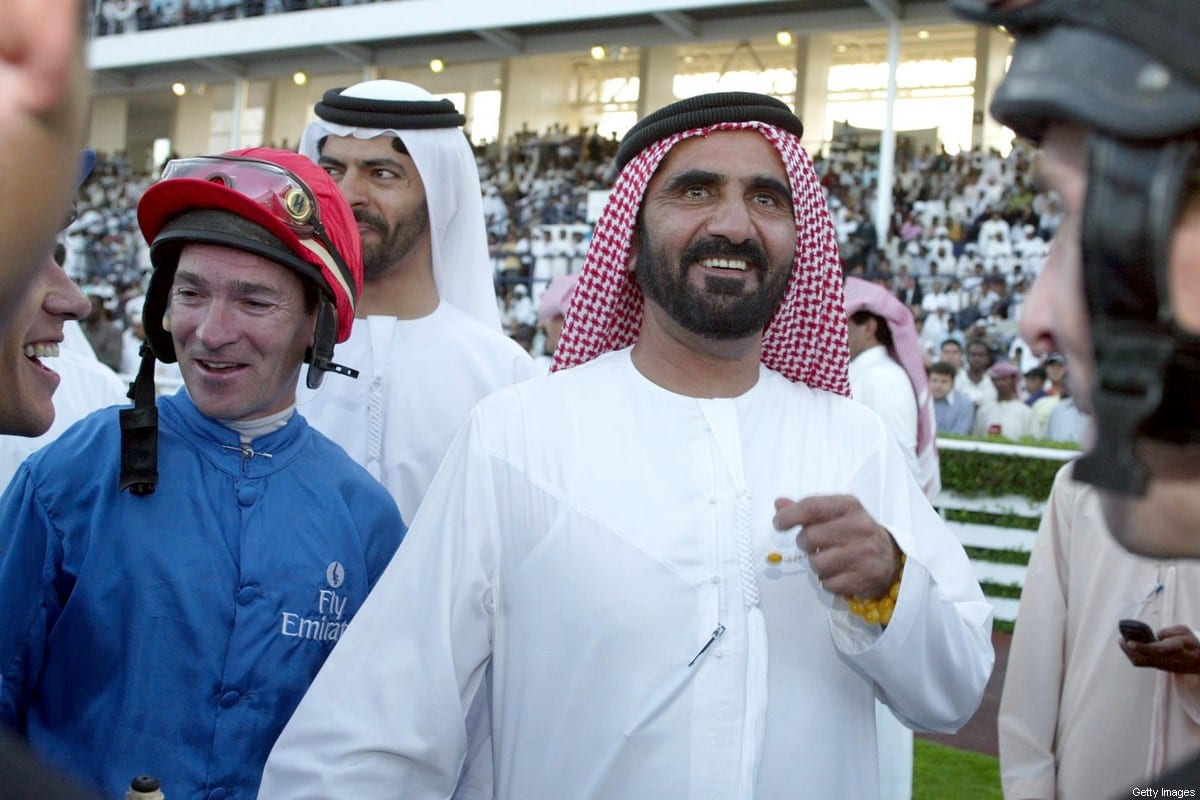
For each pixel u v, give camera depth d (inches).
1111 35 26.6
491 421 77.6
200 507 75.7
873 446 81.7
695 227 76.2
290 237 78.0
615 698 70.1
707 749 68.9
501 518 74.5
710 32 720.3
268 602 75.0
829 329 86.1
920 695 71.9
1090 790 93.9
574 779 70.2
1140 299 26.6
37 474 74.5
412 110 121.0
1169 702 89.7
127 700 71.4
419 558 75.0
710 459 75.9
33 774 23.5
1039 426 420.8
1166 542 30.4
